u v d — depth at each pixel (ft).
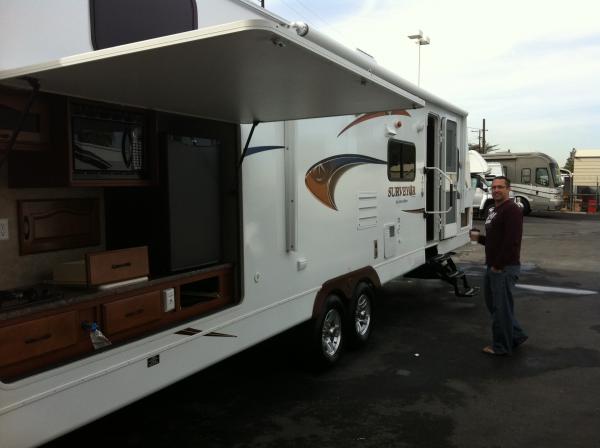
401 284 27.63
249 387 13.55
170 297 9.22
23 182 8.14
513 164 72.33
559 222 64.69
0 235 8.07
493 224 15.92
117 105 8.70
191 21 10.01
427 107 20.70
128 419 11.75
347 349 16.30
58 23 7.80
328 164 13.97
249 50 6.26
